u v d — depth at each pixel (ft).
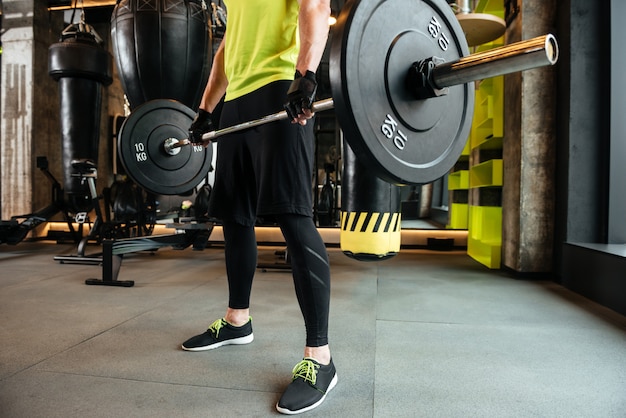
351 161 7.62
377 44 3.33
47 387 4.46
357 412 4.00
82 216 14.56
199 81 11.46
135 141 7.47
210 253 15.44
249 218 5.31
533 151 10.77
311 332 4.40
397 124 3.51
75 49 12.53
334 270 11.89
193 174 8.08
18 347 5.66
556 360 5.32
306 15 3.95
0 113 18.37
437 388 4.52
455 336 6.23
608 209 9.36
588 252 8.66
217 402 4.16
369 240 7.62
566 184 9.89
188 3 10.77
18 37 18.22
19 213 18.24
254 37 4.86
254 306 7.84
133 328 6.51
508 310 7.70
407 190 25.79
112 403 4.12
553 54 2.98
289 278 10.60
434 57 3.54
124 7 10.52
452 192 20.47
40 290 9.19
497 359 5.34
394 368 5.04
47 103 18.97
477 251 13.92
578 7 9.68
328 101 3.70
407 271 11.81
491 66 3.15
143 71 10.64
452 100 3.99
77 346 5.70
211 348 5.57
